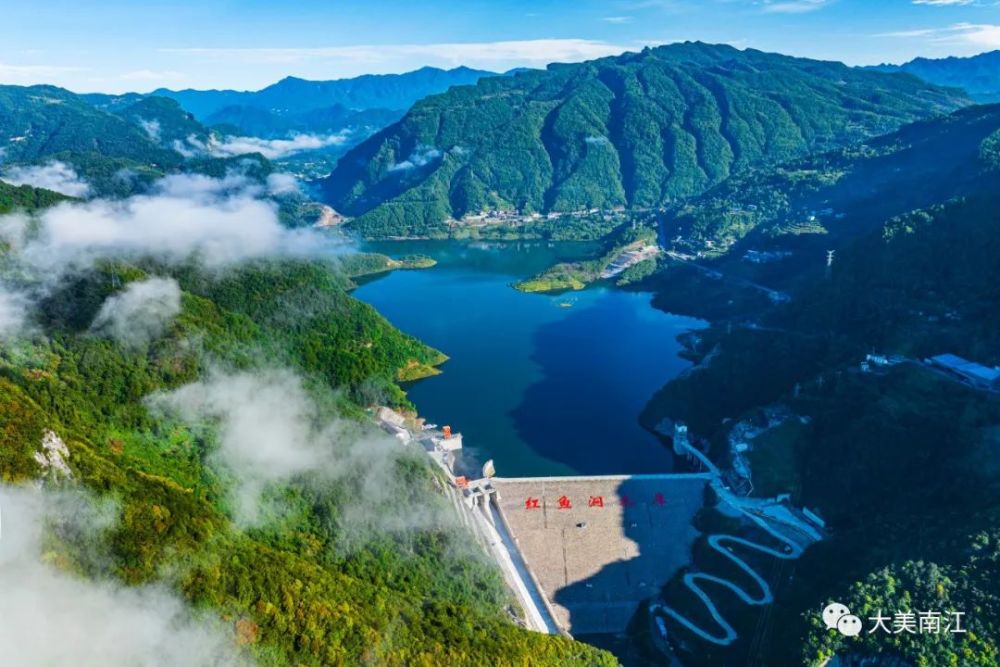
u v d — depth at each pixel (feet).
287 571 522.06
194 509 531.09
